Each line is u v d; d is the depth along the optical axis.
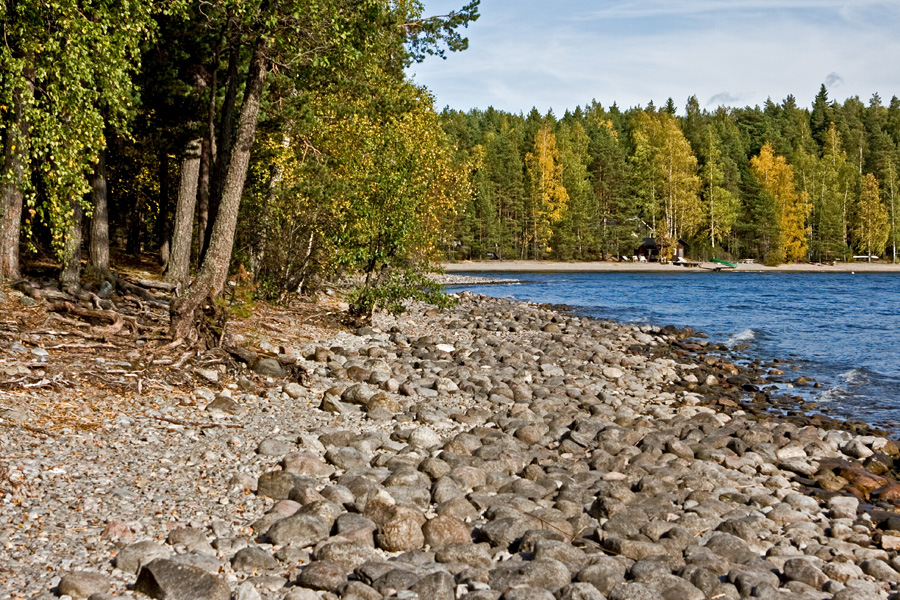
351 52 14.46
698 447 10.77
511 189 92.19
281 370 13.16
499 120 130.50
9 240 14.90
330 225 21.58
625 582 5.90
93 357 11.60
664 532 7.13
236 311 15.80
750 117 128.25
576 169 94.62
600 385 15.84
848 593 5.99
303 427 10.36
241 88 20.75
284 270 22.08
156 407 10.19
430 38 22.30
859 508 8.79
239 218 21.81
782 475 10.02
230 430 9.68
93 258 17.62
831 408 14.96
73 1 10.78
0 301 13.46
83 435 8.45
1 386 9.46
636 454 10.30
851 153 118.69
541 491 8.32
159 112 20.89
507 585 5.80
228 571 5.76
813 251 96.31
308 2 12.86
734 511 8.11
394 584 5.55
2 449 7.52
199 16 17.81
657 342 24.20
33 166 14.73
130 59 15.83
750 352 22.52
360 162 21.05
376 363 15.53
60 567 5.49
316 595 5.40
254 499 7.37
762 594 5.88
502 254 91.06
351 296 21.27
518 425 11.41
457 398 13.50
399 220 20.16
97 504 6.66
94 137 11.03
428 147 26.12
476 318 28.72
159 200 29.86
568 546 6.46
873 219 96.38
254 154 22.31
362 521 6.83
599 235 93.31
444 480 8.09
